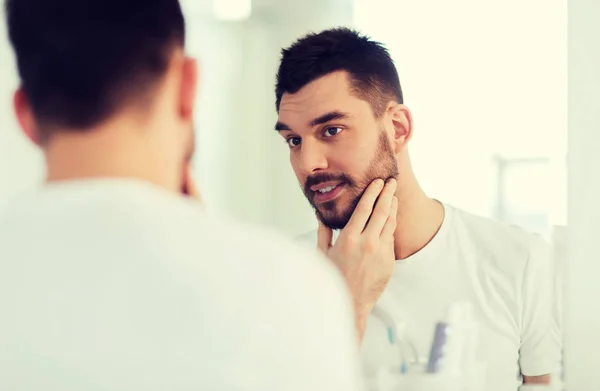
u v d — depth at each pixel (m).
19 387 0.41
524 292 1.06
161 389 0.40
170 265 0.42
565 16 1.06
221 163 1.14
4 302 0.43
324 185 1.09
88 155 0.46
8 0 0.47
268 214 1.12
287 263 0.44
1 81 1.17
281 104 1.12
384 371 1.04
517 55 1.07
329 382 0.43
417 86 1.09
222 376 0.41
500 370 1.05
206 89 1.14
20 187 1.18
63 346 0.41
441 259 1.07
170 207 0.44
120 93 0.45
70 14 0.45
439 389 1.03
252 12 1.13
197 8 1.15
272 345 0.42
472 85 1.08
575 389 1.04
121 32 0.45
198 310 0.41
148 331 0.41
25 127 0.49
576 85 1.06
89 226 0.43
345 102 1.08
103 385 0.40
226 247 0.44
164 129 0.48
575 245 1.05
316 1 1.11
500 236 1.07
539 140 1.06
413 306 1.05
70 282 0.42
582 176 1.05
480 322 1.05
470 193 1.08
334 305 0.45
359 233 1.06
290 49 1.11
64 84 0.45
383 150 1.08
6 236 0.44
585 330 1.04
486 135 1.08
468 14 1.08
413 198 1.08
